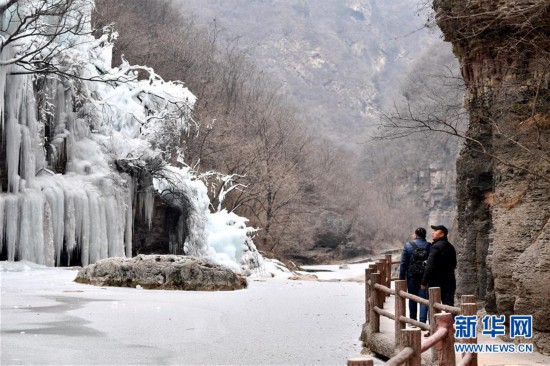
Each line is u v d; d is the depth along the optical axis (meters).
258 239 69.19
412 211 108.75
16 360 11.99
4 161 33.00
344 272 63.75
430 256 14.45
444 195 109.62
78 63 37.47
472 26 14.58
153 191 41.66
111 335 14.89
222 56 101.81
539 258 12.70
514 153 13.68
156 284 25.53
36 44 35.12
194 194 44.22
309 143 92.81
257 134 79.12
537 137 13.33
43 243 33.00
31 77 34.50
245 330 16.34
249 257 47.78
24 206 32.41
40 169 35.28
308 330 16.58
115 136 40.00
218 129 68.88
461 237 16.89
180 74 76.12
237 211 69.25
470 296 9.83
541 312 12.54
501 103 13.98
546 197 13.30
